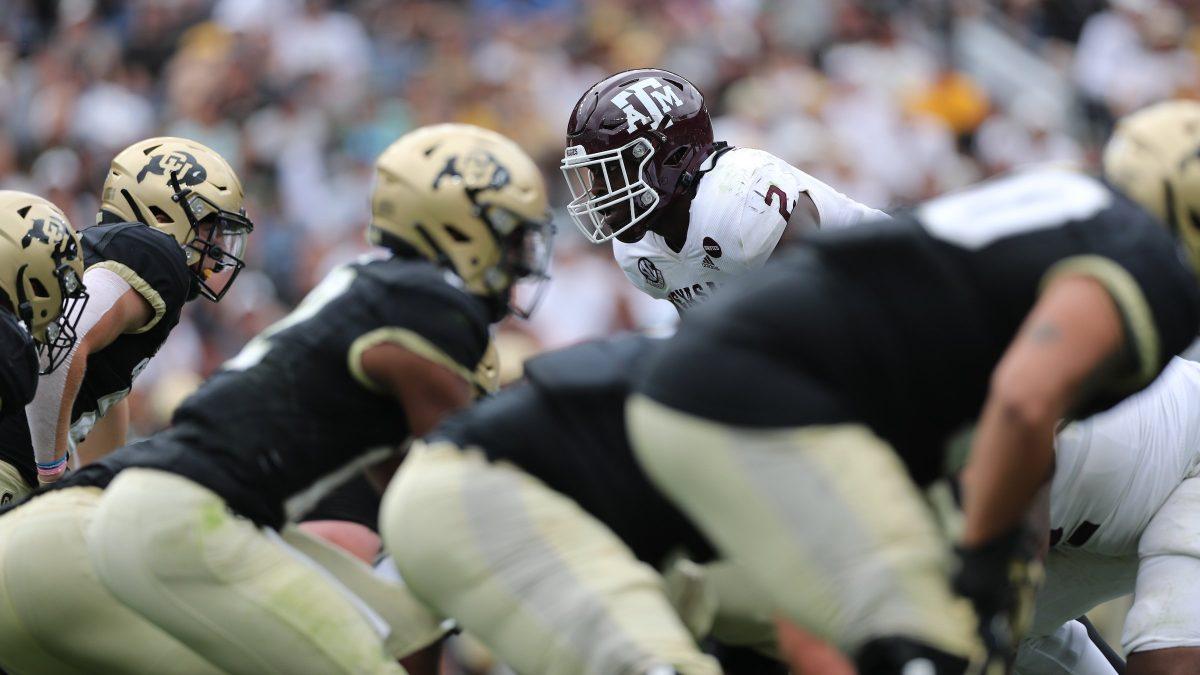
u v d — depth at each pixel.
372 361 12.62
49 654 13.16
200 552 12.30
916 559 9.93
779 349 10.16
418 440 12.50
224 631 12.31
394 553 11.74
